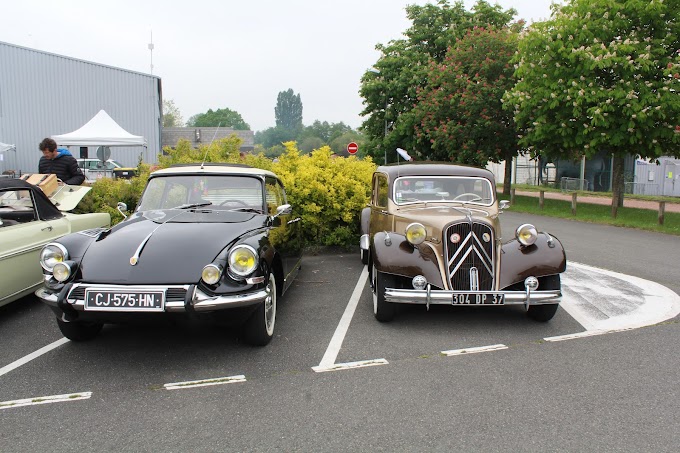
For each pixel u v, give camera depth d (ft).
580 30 47.93
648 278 25.57
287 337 16.80
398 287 18.38
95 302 13.35
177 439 10.53
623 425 10.93
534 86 54.34
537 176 125.59
